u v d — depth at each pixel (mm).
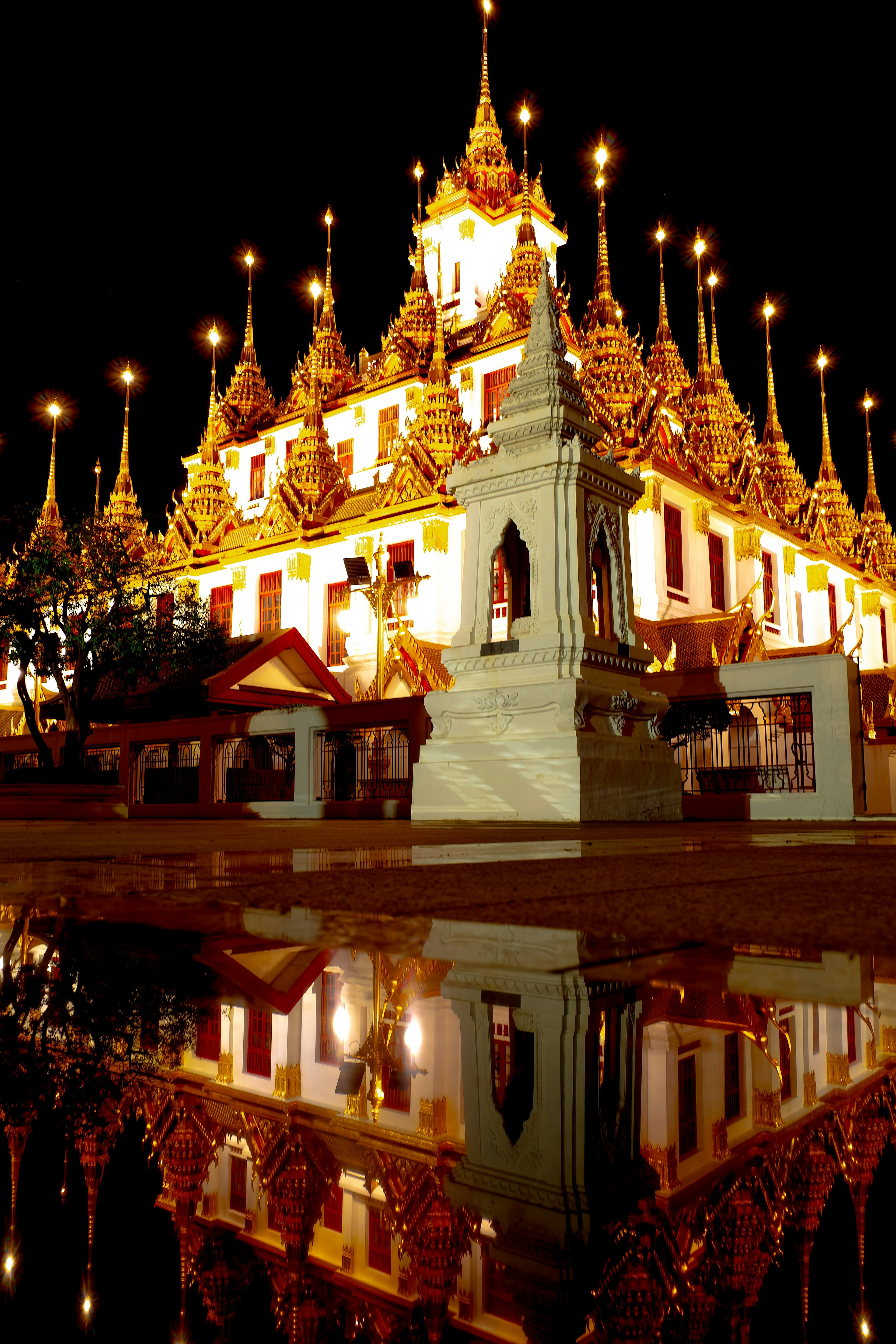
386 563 36062
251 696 24984
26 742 23891
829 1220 645
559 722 10234
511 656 10852
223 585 41312
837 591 48250
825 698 11617
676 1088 914
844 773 11445
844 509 58156
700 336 45656
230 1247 648
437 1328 568
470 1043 1088
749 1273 590
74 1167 735
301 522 38531
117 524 36375
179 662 23141
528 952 1651
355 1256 658
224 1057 1072
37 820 16188
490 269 49812
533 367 11719
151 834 8672
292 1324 569
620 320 37406
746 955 1597
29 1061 1069
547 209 50656
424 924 2020
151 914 2250
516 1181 730
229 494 45125
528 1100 891
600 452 13086
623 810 10438
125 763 21156
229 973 1516
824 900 2393
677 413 42656
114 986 1426
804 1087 911
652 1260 614
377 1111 894
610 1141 793
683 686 12797
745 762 15008
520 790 10305
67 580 19766
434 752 11258
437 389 36719
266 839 7184
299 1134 827
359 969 1535
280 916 2184
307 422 40969
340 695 27547
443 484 34188
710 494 36250
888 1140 790
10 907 2424
